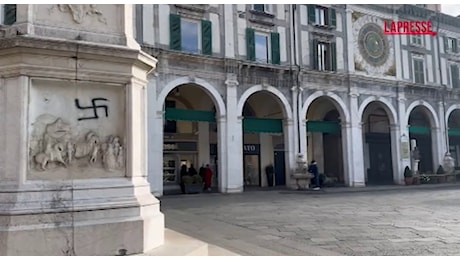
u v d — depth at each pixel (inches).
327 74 1041.5
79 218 221.0
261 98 1088.2
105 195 234.4
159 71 832.3
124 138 251.9
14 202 216.8
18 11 237.5
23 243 207.8
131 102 253.0
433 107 1241.4
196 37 899.4
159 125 821.9
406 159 1155.3
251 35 957.8
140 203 238.7
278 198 757.9
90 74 242.1
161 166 817.5
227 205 640.4
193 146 1018.7
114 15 258.4
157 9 850.8
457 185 1090.7
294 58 1013.2
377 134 1264.8
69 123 239.6
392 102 1161.4
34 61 229.6
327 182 1084.5
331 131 1077.8
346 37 1099.3
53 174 232.5
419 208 580.1
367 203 655.8
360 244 332.5
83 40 244.2
